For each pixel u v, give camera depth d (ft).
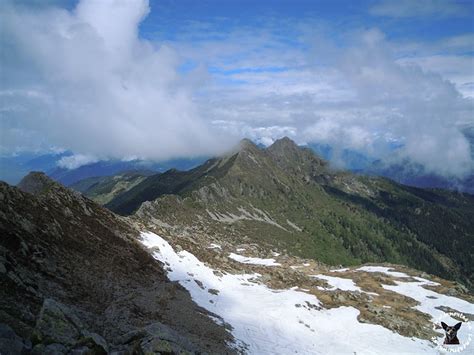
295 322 191.42
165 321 138.41
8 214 140.97
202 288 200.44
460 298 278.05
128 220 244.63
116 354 83.82
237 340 151.53
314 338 179.93
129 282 161.48
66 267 139.64
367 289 278.26
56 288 121.19
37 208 163.32
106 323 114.93
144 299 149.18
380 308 229.66
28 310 93.81
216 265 246.68
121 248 192.13
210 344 134.62
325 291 250.16
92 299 129.39
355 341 184.75
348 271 343.05
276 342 163.43
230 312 183.11
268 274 263.90
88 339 81.71
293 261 360.07
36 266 125.70
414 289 290.76
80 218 192.03
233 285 226.17
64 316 84.02
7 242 125.29
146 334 100.07
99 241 182.80
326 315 210.59
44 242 143.54
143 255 200.54
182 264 220.23
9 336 72.59
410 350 184.24
